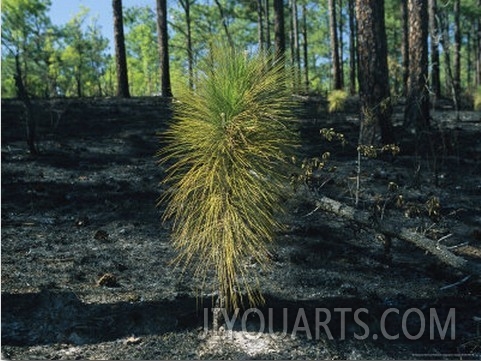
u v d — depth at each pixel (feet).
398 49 97.25
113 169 22.24
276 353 9.46
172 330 10.12
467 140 29.19
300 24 102.53
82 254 13.80
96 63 108.68
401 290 12.21
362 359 9.43
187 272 12.80
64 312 10.52
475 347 9.72
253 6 83.71
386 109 24.85
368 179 20.72
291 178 10.20
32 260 13.19
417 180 19.88
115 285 11.88
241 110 9.33
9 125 29.99
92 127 30.48
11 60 96.78
